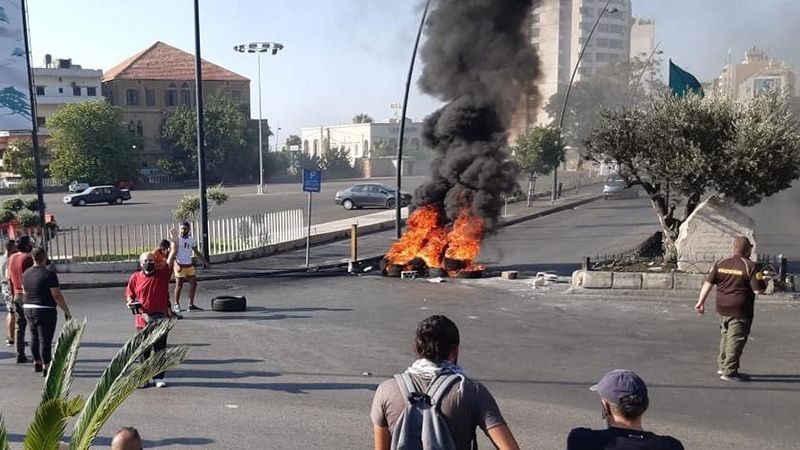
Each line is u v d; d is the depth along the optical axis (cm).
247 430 693
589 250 2186
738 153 1398
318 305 1391
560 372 908
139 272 856
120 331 1155
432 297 1476
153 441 662
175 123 7519
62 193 6259
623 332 1138
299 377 882
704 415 740
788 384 850
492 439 322
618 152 1525
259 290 1582
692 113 1465
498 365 941
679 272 1470
